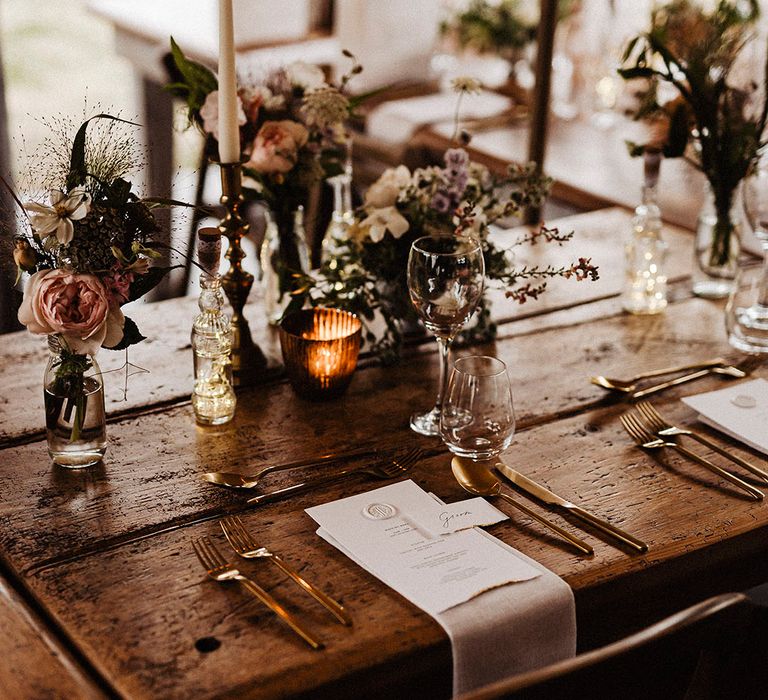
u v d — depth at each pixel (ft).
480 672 3.61
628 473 4.65
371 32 13.00
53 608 3.67
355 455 4.71
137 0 14.73
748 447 4.88
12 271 4.50
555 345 5.90
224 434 4.90
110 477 4.51
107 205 4.19
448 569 3.87
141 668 3.36
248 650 3.45
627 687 3.64
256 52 13.71
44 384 4.48
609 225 7.79
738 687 3.23
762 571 4.40
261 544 4.06
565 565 3.96
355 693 3.41
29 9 16.93
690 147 6.48
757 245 8.25
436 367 5.64
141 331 5.96
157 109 14.06
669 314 6.36
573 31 12.77
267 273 5.97
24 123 15.46
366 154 12.39
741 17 6.23
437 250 5.05
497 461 4.70
